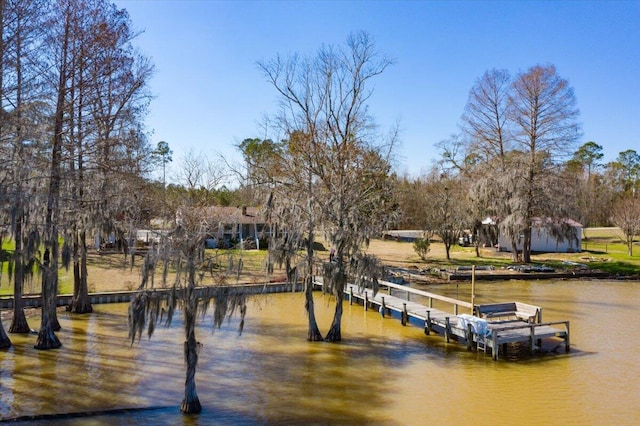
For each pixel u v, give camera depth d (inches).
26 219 495.5
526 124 1307.8
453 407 400.2
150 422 361.4
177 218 460.8
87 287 789.2
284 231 605.3
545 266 1201.4
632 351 557.9
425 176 2261.3
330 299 856.9
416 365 505.4
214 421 365.1
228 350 548.1
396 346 574.2
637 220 1443.2
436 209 1381.6
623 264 1240.8
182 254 374.9
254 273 999.6
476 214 1332.4
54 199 501.4
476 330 553.6
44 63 557.0
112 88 623.5
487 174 1305.4
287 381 454.3
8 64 510.9
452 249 1573.6
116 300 794.8
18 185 464.8
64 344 561.3
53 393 415.2
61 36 564.4
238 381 451.8
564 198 1237.7
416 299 877.8
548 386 448.8
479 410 395.2
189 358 379.2
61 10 567.5
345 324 681.0
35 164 497.4
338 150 611.8
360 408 396.2
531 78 1289.4
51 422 358.0
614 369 496.1
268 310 765.9
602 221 2482.8
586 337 619.8
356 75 1317.7
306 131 626.5
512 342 565.0
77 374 463.5
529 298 888.3
